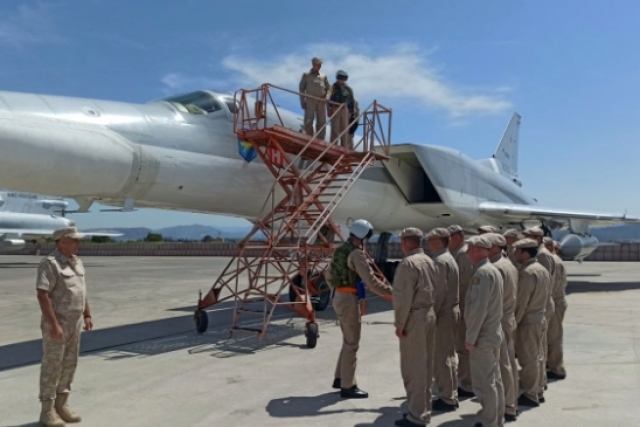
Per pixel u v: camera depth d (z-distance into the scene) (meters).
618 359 7.00
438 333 5.23
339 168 10.07
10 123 6.84
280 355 7.33
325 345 8.00
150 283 20.14
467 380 5.67
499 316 4.54
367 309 12.20
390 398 5.41
